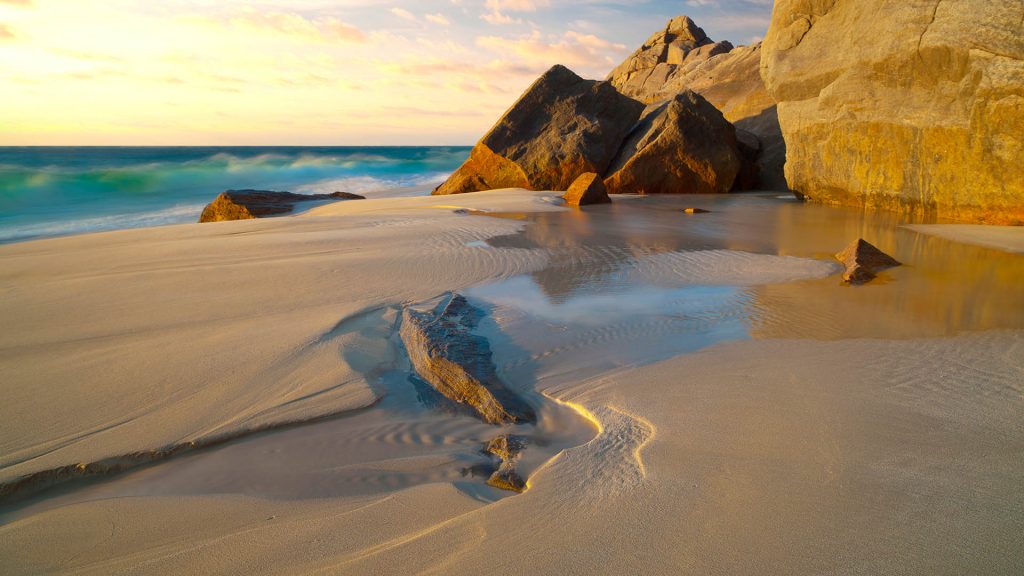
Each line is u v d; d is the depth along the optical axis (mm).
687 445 2953
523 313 5625
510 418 3568
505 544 2207
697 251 8508
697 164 17750
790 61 14852
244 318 5477
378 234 9992
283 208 15891
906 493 2438
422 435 3480
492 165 19250
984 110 9625
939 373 3896
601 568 2043
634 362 4363
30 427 3500
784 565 2014
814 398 3521
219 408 3738
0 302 6102
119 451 3240
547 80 19781
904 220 11438
